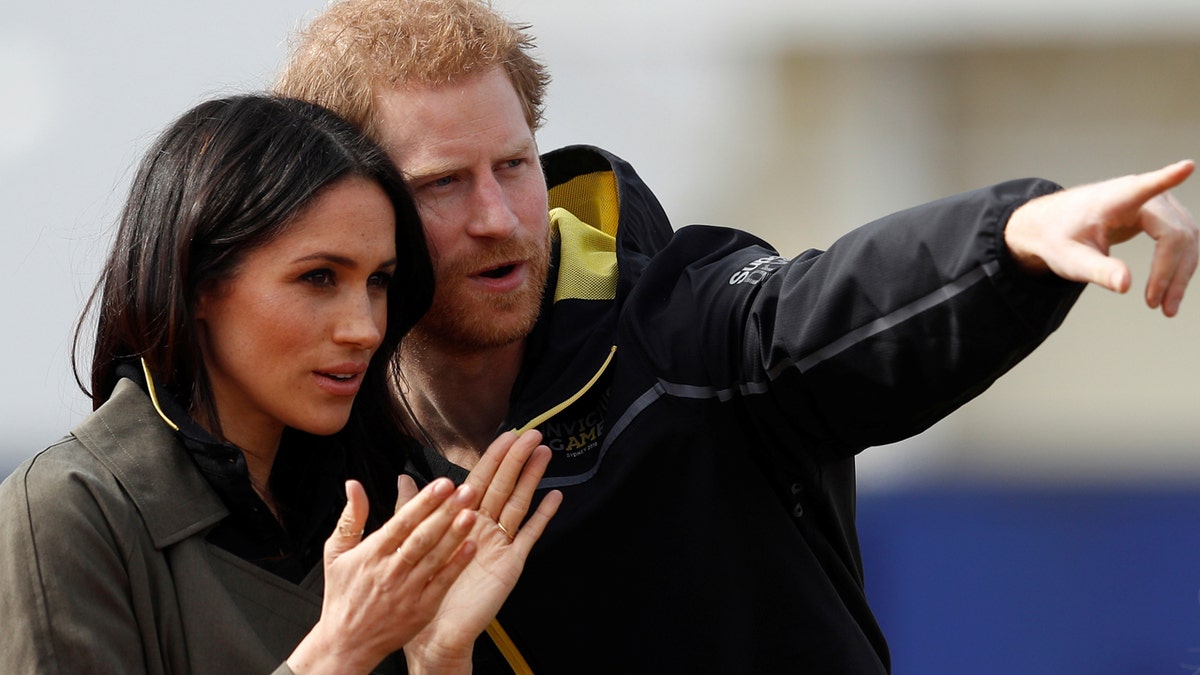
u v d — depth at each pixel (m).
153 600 6.67
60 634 6.32
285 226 6.78
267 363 6.89
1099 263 5.84
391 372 8.47
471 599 6.78
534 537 6.96
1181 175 5.76
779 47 21.84
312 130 7.05
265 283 6.83
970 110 23.06
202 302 6.95
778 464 8.16
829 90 22.27
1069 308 6.62
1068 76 23.48
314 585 7.14
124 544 6.58
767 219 21.98
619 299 8.63
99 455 6.74
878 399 7.24
